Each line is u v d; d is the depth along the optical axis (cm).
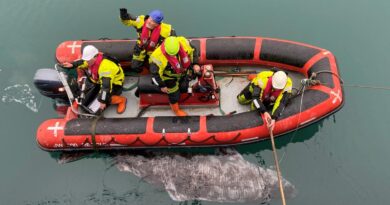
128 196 412
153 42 423
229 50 472
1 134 453
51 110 469
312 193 405
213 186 412
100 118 432
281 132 423
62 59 479
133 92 482
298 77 482
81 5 571
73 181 424
